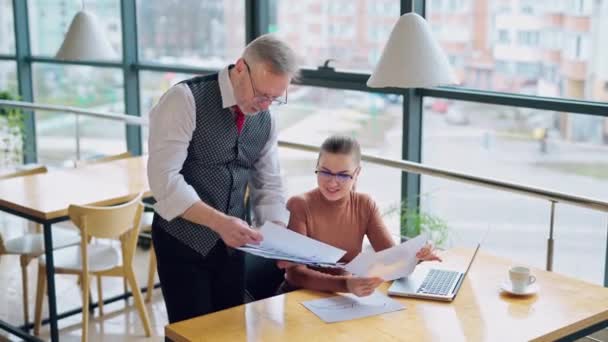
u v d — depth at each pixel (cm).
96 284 467
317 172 257
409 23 272
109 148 607
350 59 449
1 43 690
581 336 220
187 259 242
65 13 625
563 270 364
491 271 256
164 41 561
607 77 345
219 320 215
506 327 213
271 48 218
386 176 436
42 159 663
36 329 391
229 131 236
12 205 361
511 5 373
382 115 434
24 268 391
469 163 405
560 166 367
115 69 591
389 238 264
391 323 215
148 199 478
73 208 342
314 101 467
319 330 209
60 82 638
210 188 241
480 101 391
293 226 259
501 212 386
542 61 367
